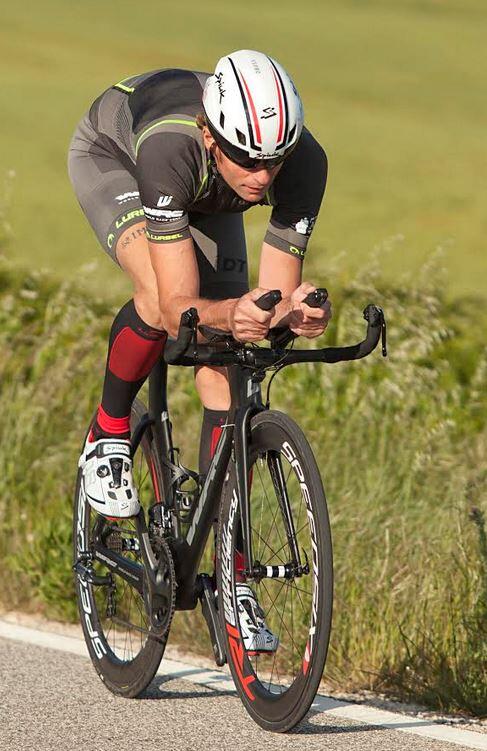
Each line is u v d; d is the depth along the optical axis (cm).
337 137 9219
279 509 1094
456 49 13950
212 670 1258
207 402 1146
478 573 1287
